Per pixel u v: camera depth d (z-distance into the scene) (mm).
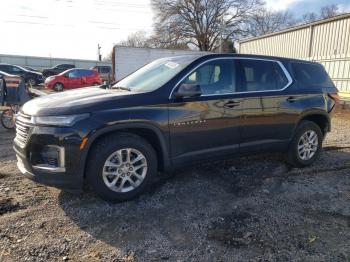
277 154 5781
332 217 3594
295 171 5043
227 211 3656
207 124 4086
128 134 3711
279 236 3174
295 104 4906
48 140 3369
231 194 4113
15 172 4750
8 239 3016
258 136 4598
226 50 44906
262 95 4547
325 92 5363
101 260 2764
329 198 4074
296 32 18531
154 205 3746
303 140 5148
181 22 43344
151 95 3775
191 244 3018
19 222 3309
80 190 3512
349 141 7160
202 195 4047
